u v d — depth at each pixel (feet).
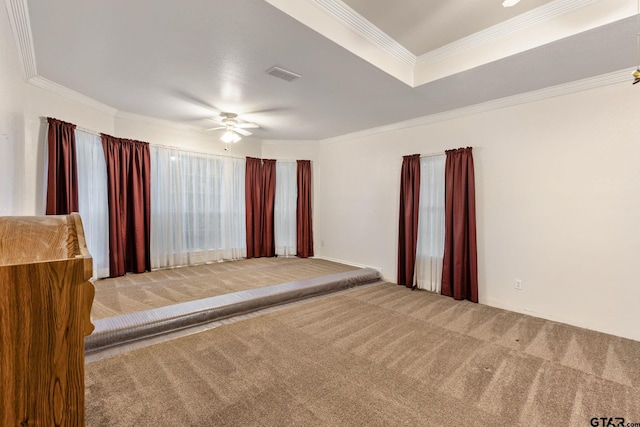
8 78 6.90
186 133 17.11
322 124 16.01
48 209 11.02
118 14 6.93
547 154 10.81
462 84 10.47
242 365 7.40
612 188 9.59
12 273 2.29
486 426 5.53
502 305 11.87
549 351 8.36
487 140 12.30
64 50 8.60
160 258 16.31
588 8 7.26
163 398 6.11
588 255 10.03
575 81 10.09
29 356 2.38
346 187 18.54
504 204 11.83
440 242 13.70
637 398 6.35
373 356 7.95
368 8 7.93
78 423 2.57
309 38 7.81
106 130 14.06
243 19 7.07
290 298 12.14
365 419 5.65
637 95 9.16
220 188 18.65
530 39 8.16
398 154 15.65
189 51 8.58
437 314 11.05
